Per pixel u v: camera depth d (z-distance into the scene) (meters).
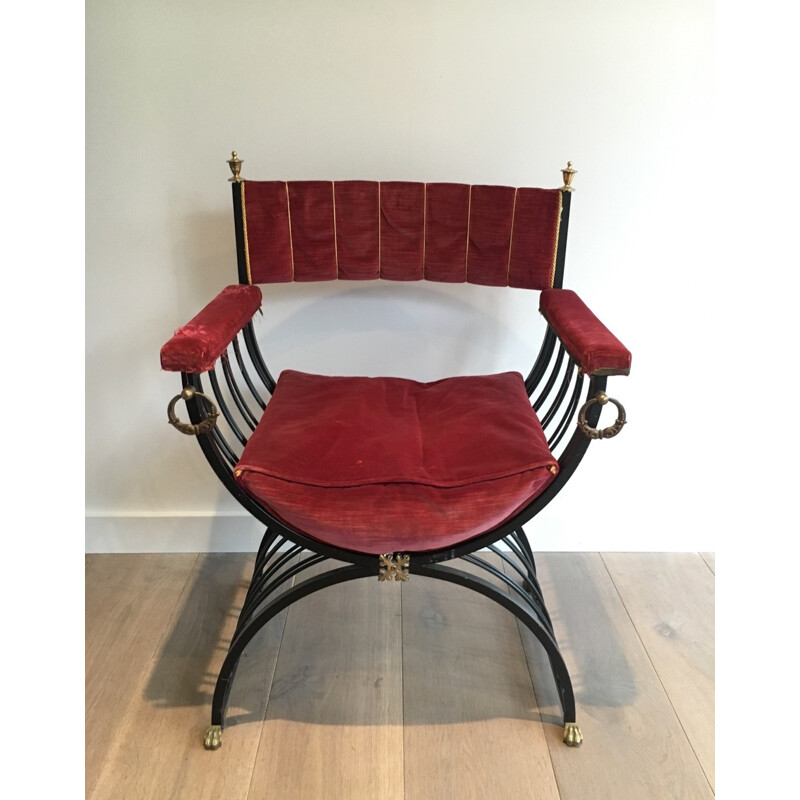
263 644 1.46
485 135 1.52
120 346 1.63
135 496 1.73
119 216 1.55
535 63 1.47
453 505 1.10
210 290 1.60
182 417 1.68
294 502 1.10
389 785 1.18
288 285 1.60
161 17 1.44
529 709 1.33
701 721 1.31
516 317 1.62
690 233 1.56
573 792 1.17
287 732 1.27
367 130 1.51
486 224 1.43
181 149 1.51
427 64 1.47
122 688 1.35
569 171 1.38
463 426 1.26
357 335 1.65
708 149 1.51
